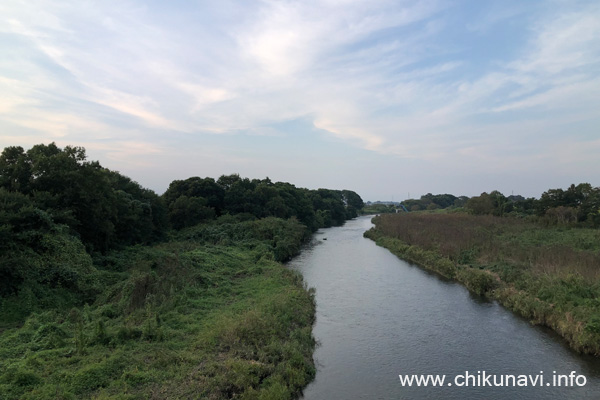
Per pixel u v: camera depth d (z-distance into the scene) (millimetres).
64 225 22125
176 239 43188
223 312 18812
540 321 19172
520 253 29703
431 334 18594
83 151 27812
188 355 13547
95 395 10711
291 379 13070
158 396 10992
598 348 15406
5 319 16109
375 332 18938
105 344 14125
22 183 24172
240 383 11969
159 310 18062
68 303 18812
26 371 11039
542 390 13352
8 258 17969
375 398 12914
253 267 30516
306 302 22188
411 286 28062
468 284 27016
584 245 32469
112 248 31234
